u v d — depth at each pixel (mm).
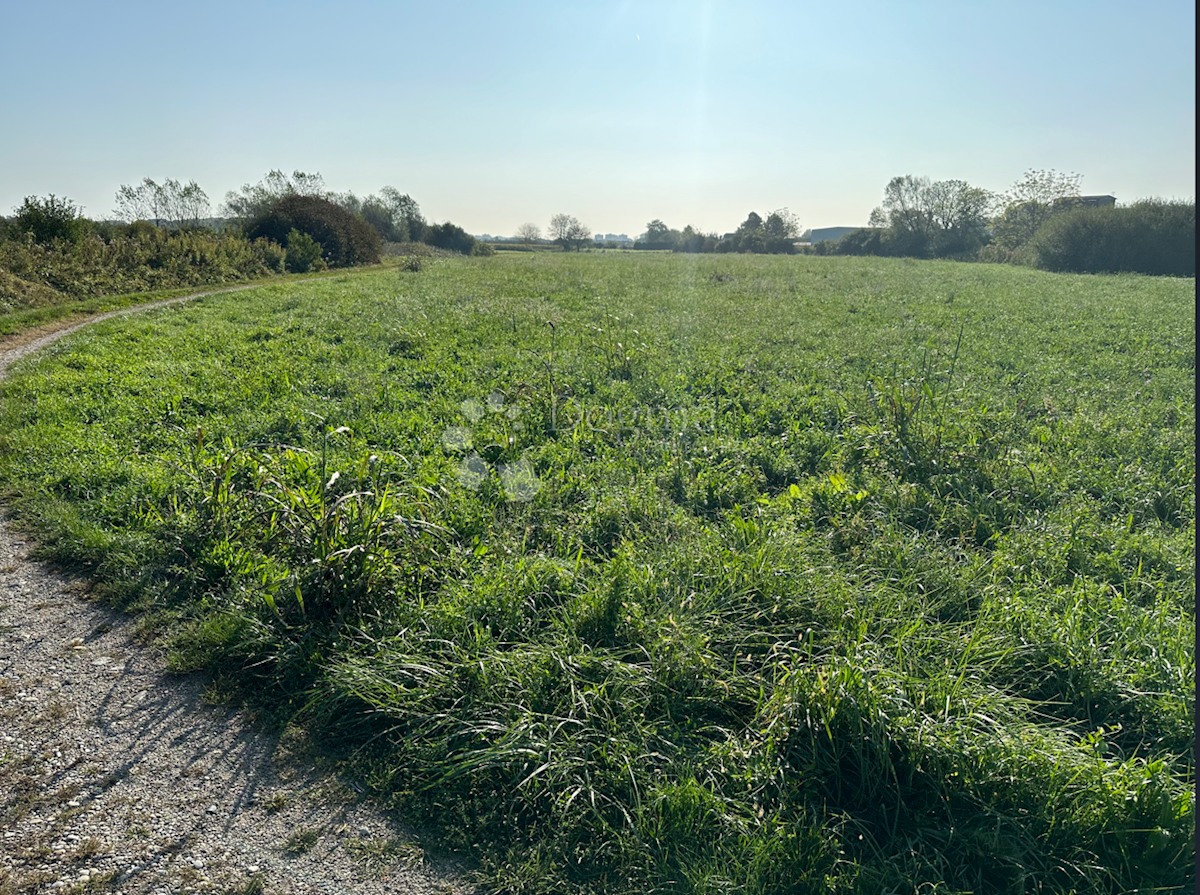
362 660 3762
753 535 4980
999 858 2750
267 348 12445
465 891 2725
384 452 6789
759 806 2969
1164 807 2742
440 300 19656
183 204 53438
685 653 3676
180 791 3164
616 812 2990
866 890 2646
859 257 53688
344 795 3160
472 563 4664
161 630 4305
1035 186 62219
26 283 18359
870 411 8203
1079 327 15281
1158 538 5371
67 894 2646
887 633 4012
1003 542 5203
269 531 4867
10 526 5566
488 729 3299
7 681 3834
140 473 6207
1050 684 3797
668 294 22266
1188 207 37344
